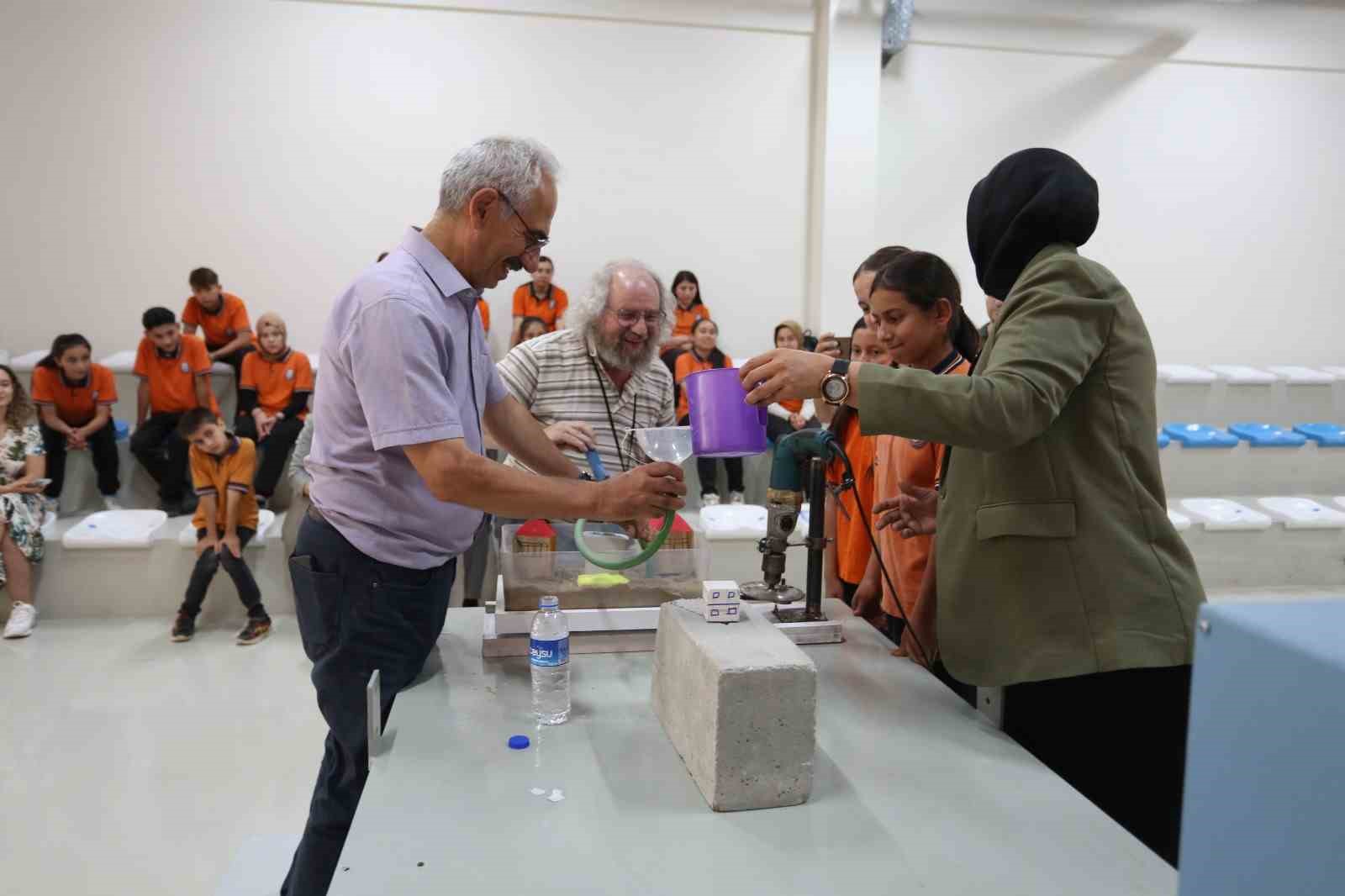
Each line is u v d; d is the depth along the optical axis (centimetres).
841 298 579
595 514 127
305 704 316
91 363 438
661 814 105
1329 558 458
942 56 585
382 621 140
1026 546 121
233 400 487
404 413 125
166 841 232
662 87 565
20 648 363
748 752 105
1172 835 129
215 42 523
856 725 129
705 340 515
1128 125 605
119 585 398
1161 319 623
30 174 515
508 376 230
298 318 544
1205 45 602
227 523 374
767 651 108
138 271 529
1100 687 125
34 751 280
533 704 133
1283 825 51
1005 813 107
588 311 223
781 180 583
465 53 544
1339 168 627
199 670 344
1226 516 451
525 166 135
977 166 596
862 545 211
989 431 108
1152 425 124
